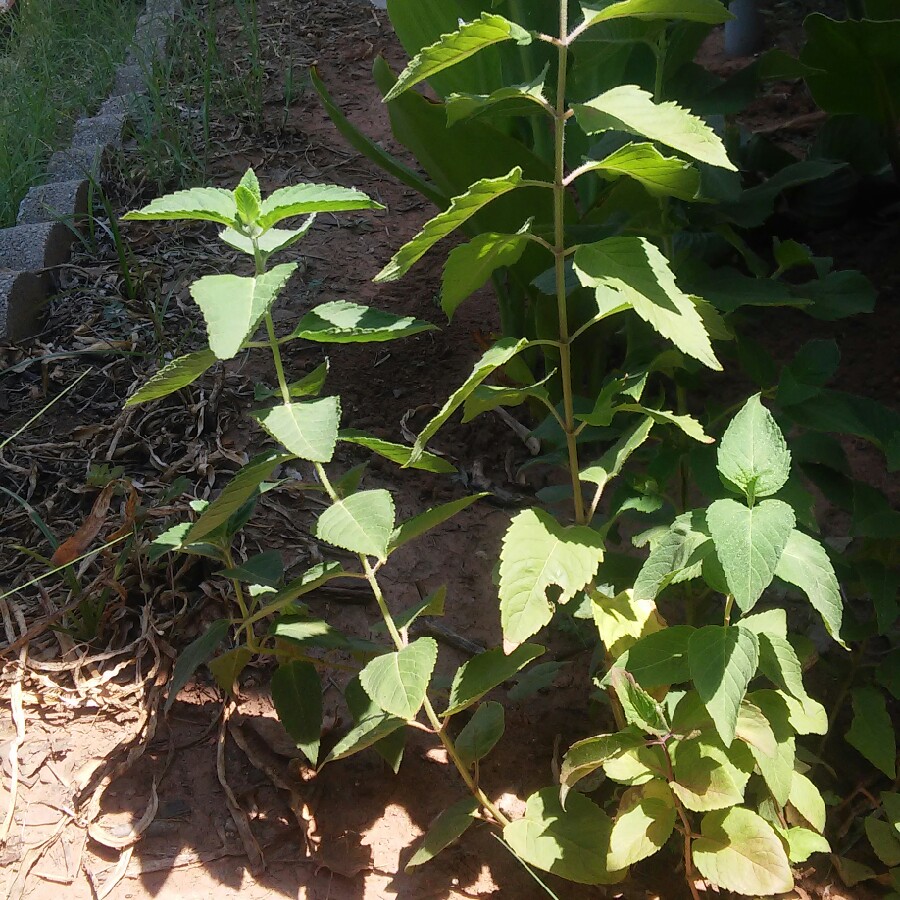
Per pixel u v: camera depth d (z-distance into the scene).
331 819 0.88
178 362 0.70
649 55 1.13
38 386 1.35
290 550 1.12
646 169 0.67
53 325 1.46
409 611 0.80
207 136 1.84
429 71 0.64
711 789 0.68
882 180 1.55
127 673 0.99
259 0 2.53
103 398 1.34
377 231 1.69
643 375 0.77
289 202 0.70
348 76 2.21
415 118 1.07
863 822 0.86
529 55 1.18
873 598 0.82
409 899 0.82
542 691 0.99
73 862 0.83
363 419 1.31
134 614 1.04
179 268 1.59
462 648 1.03
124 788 0.89
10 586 1.07
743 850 0.70
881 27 1.28
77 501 1.18
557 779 0.90
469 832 0.87
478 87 1.28
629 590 0.77
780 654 0.70
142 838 0.85
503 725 0.83
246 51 2.27
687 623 0.93
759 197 1.08
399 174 1.21
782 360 1.36
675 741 0.70
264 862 0.84
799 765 0.81
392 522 0.71
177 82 2.13
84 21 2.41
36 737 0.92
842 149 1.54
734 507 0.64
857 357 1.35
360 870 0.84
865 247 1.53
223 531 0.87
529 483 1.24
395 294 1.54
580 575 0.68
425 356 1.43
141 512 1.09
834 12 2.24
